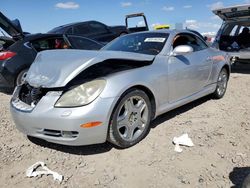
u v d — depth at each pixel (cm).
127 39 464
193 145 351
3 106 554
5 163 324
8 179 294
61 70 320
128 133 343
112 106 312
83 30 1073
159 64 385
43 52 390
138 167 307
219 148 343
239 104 518
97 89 309
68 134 306
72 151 345
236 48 862
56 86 310
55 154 341
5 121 459
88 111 299
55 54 367
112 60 340
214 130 396
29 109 324
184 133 387
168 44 416
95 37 1098
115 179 288
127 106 336
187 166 305
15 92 369
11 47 626
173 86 403
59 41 683
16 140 383
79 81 315
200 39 507
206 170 297
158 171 298
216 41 888
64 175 298
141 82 346
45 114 306
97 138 312
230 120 435
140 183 280
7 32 663
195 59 455
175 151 337
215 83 523
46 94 317
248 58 834
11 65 612
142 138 367
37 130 321
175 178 285
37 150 352
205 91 495
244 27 923
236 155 325
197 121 432
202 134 383
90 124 301
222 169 298
